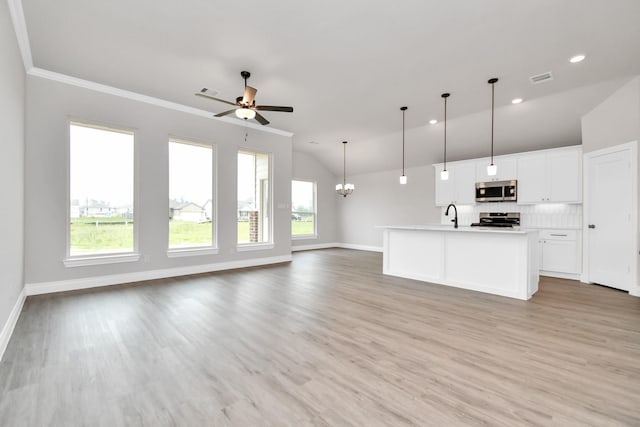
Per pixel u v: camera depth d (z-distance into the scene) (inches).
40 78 146.5
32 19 107.7
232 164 222.1
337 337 100.5
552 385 72.3
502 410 63.1
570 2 97.7
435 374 77.4
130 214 179.8
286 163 257.6
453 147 258.2
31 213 144.4
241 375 76.9
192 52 130.2
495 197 234.4
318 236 363.9
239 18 107.3
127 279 174.6
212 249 211.3
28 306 130.8
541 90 167.8
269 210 251.4
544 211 221.5
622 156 160.4
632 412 62.2
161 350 90.8
